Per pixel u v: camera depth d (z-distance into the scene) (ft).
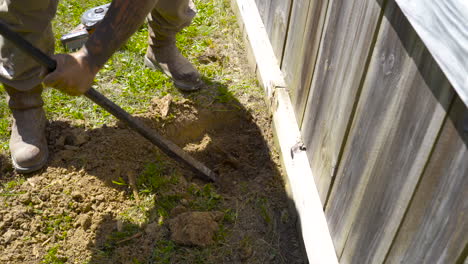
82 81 4.87
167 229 6.25
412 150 3.65
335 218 5.45
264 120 8.04
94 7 10.23
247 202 6.73
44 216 6.27
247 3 9.73
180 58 8.54
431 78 3.36
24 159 6.70
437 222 3.34
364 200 4.58
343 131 5.09
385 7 4.08
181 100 8.17
